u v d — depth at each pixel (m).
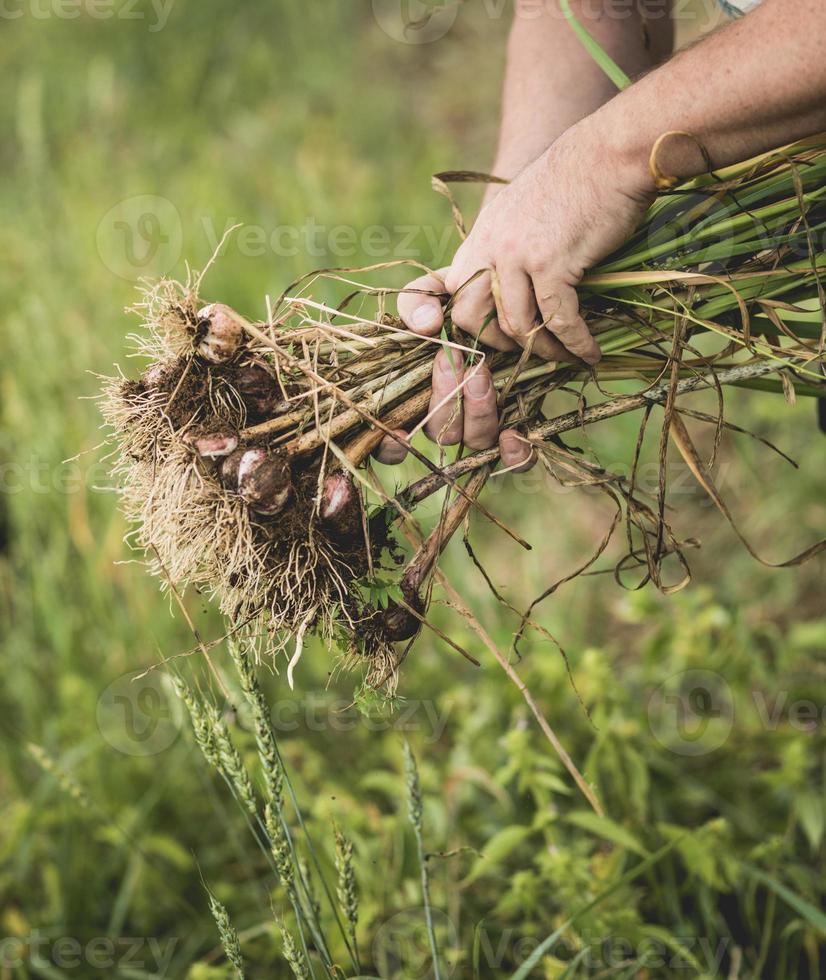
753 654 1.76
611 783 1.71
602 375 1.36
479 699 1.78
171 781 1.80
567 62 1.47
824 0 1.15
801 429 2.26
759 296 1.33
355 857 1.60
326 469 1.30
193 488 1.29
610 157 1.22
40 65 4.39
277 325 1.33
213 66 4.32
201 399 1.30
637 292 1.31
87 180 3.55
